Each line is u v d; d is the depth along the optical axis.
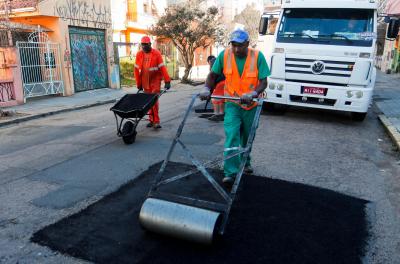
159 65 7.70
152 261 3.16
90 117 10.33
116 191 4.61
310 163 5.71
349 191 4.68
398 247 3.42
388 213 4.10
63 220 3.87
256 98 3.96
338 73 7.94
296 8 8.37
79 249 3.33
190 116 9.69
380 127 8.41
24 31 13.65
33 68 13.45
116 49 17.98
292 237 3.54
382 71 30.41
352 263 3.16
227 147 4.39
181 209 3.32
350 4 8.00
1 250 3.33
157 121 8.07
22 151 6.65
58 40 14.50
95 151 6.43
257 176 5.07
